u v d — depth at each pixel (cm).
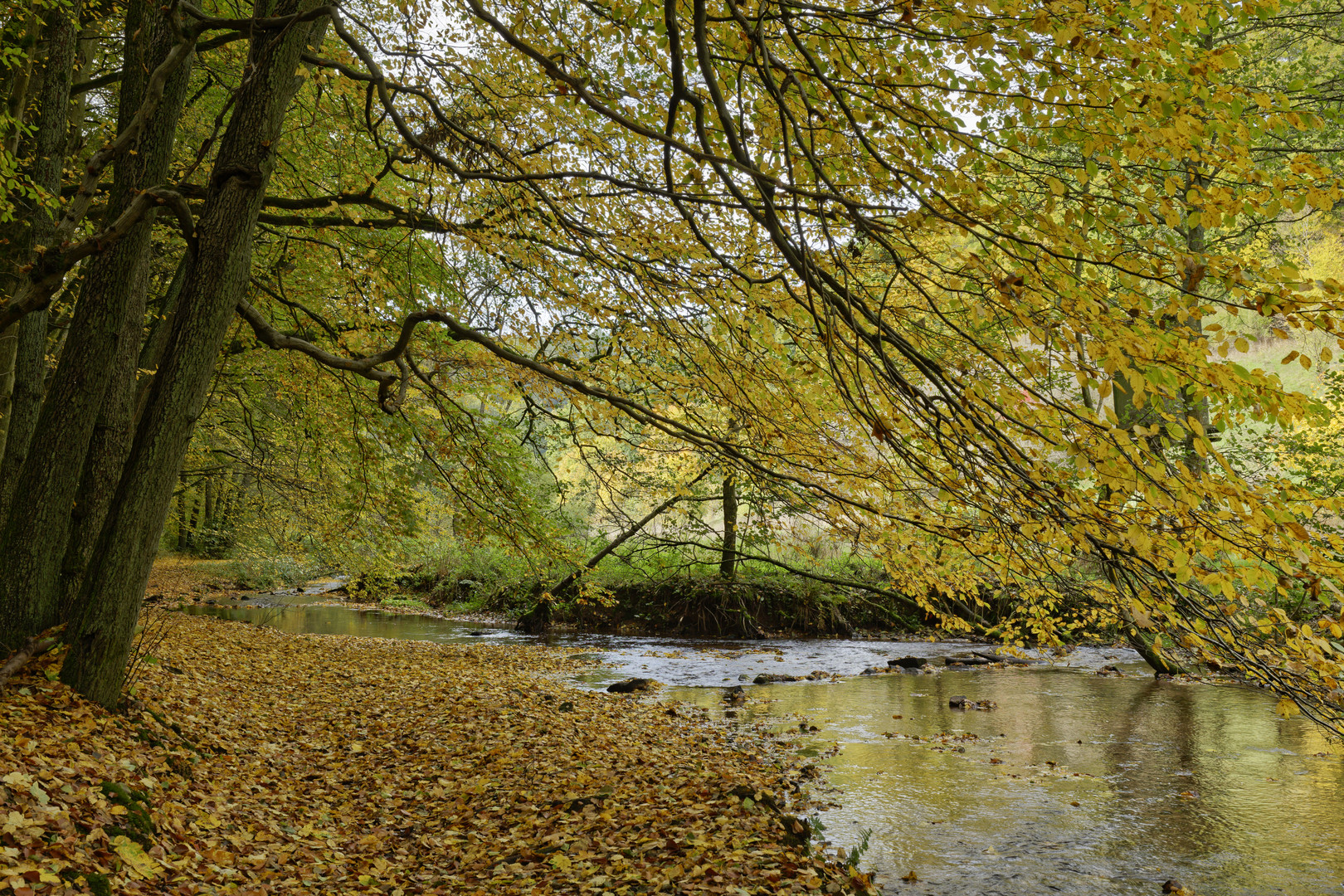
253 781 657
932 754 899
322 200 826
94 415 750
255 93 655
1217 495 327
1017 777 812
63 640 659
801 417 562
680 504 1870
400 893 502
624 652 1795
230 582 2939
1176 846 632
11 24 775
